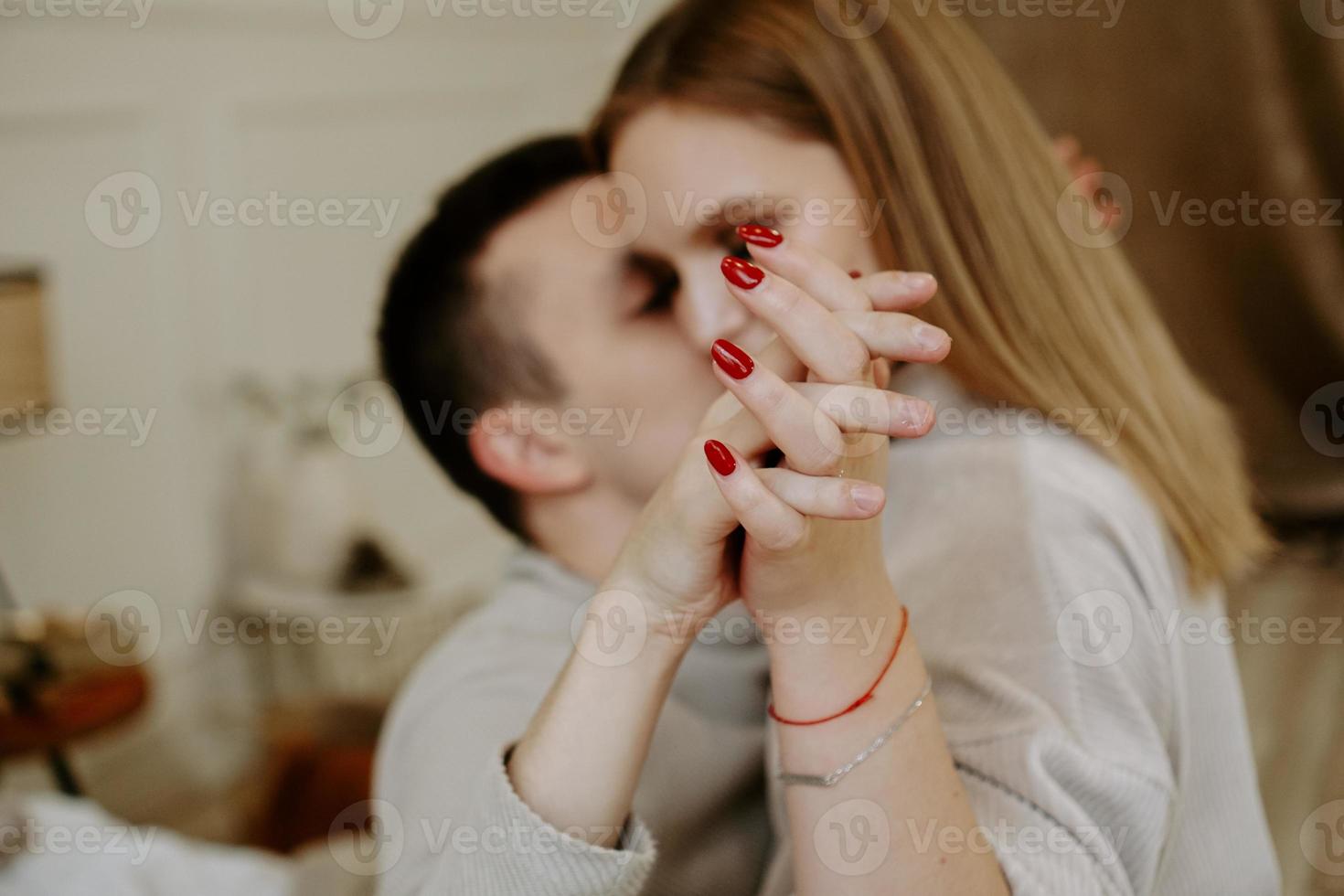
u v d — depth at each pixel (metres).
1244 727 0.79
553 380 0.80
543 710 0.57
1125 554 0.68
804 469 0.50
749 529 0.50
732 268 0.52
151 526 2.52
